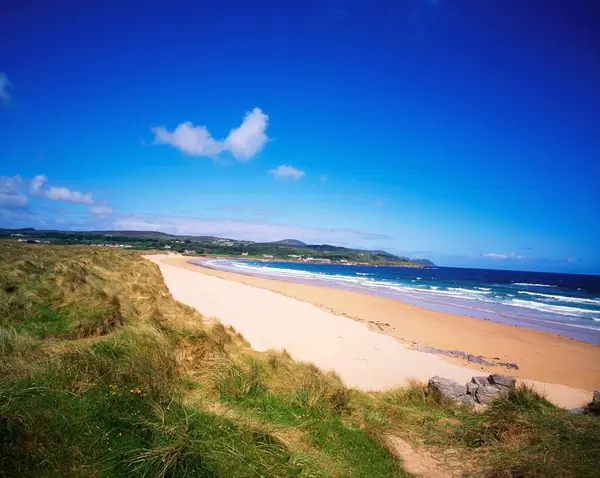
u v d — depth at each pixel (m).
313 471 4.54
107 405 4.37
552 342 19.64
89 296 10.69
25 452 3.31
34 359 5.25
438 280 79.50
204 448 4.12
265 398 6.48
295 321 19.94
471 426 6.71
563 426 5.86
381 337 17.94
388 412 7.65
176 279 36.16
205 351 7.79
